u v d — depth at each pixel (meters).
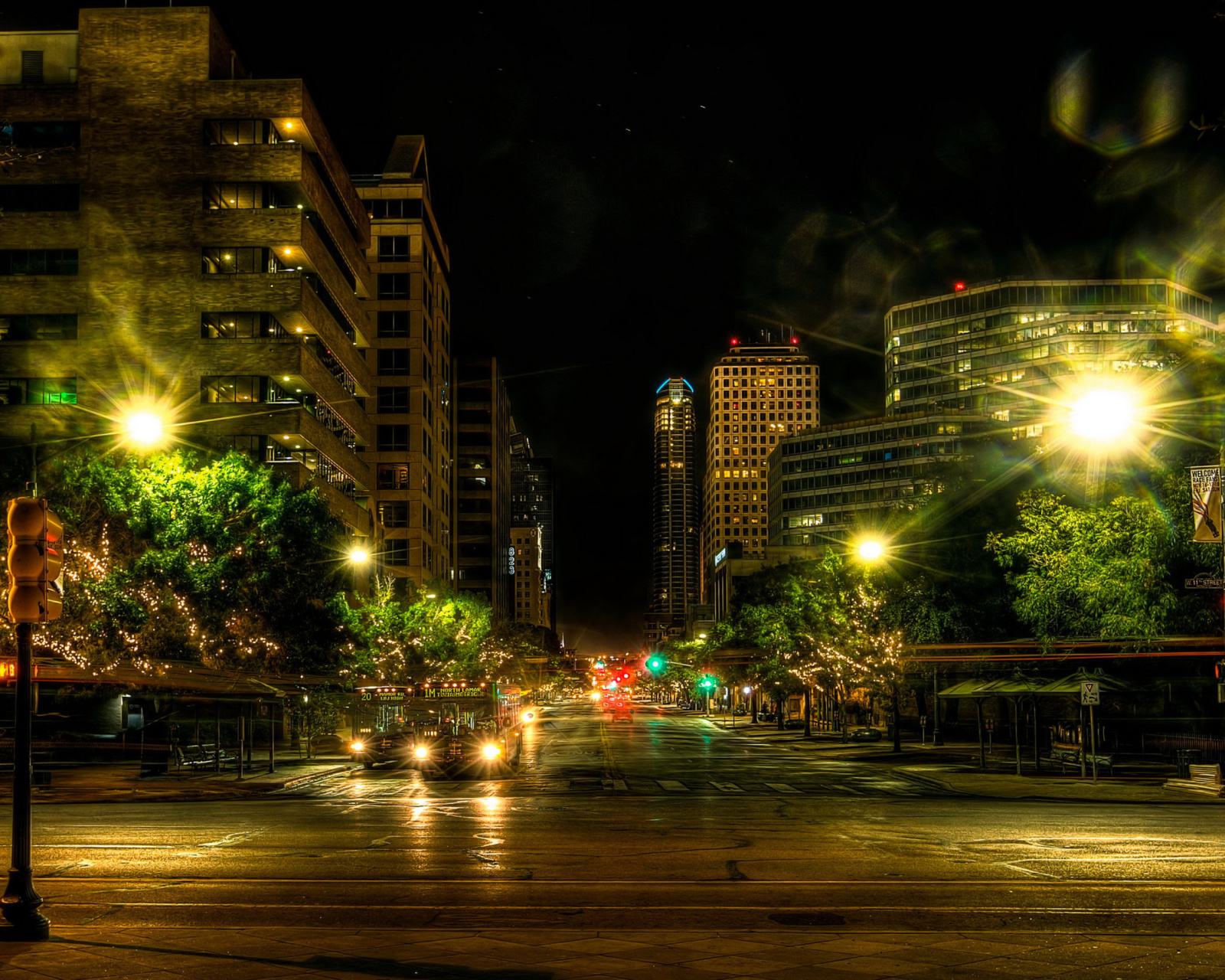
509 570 191.75
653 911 11.41
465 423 165.50
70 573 33.25
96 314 62.91
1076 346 179.75
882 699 54.72
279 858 15.48
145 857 15.52
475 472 164.75
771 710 115.88
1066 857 15.85
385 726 47.12
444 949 9.54
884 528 52.59
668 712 160.88
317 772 37.56
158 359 62.44
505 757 36.94
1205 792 27.89
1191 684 42.00
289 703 44.03
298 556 39.19
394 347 102.69
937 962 9.15
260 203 63.81
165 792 28.77
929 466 57.03
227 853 15.99
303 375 62.56
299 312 62.75
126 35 64.88
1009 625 48.38
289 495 39.56
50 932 10.12
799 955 9.37
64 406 60.47
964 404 189.38
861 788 31.23
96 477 34.84
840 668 50.72
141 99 64.38
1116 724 46.81
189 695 37.12
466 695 40.41
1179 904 11.93
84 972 8.64
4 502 33.50
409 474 101.25
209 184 63.81
